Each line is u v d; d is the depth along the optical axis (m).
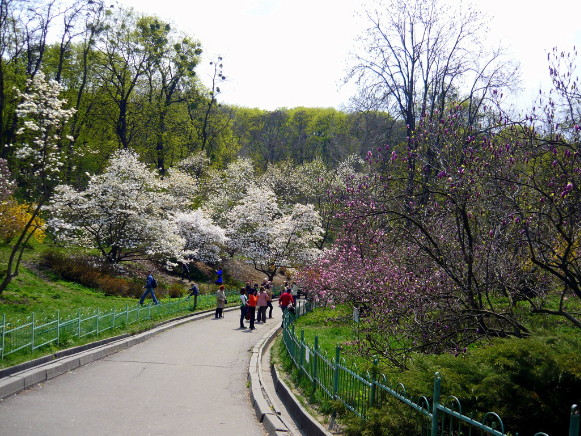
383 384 6.54
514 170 9.74
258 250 42.81
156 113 48.72
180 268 39.38
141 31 46.44
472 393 5.75
